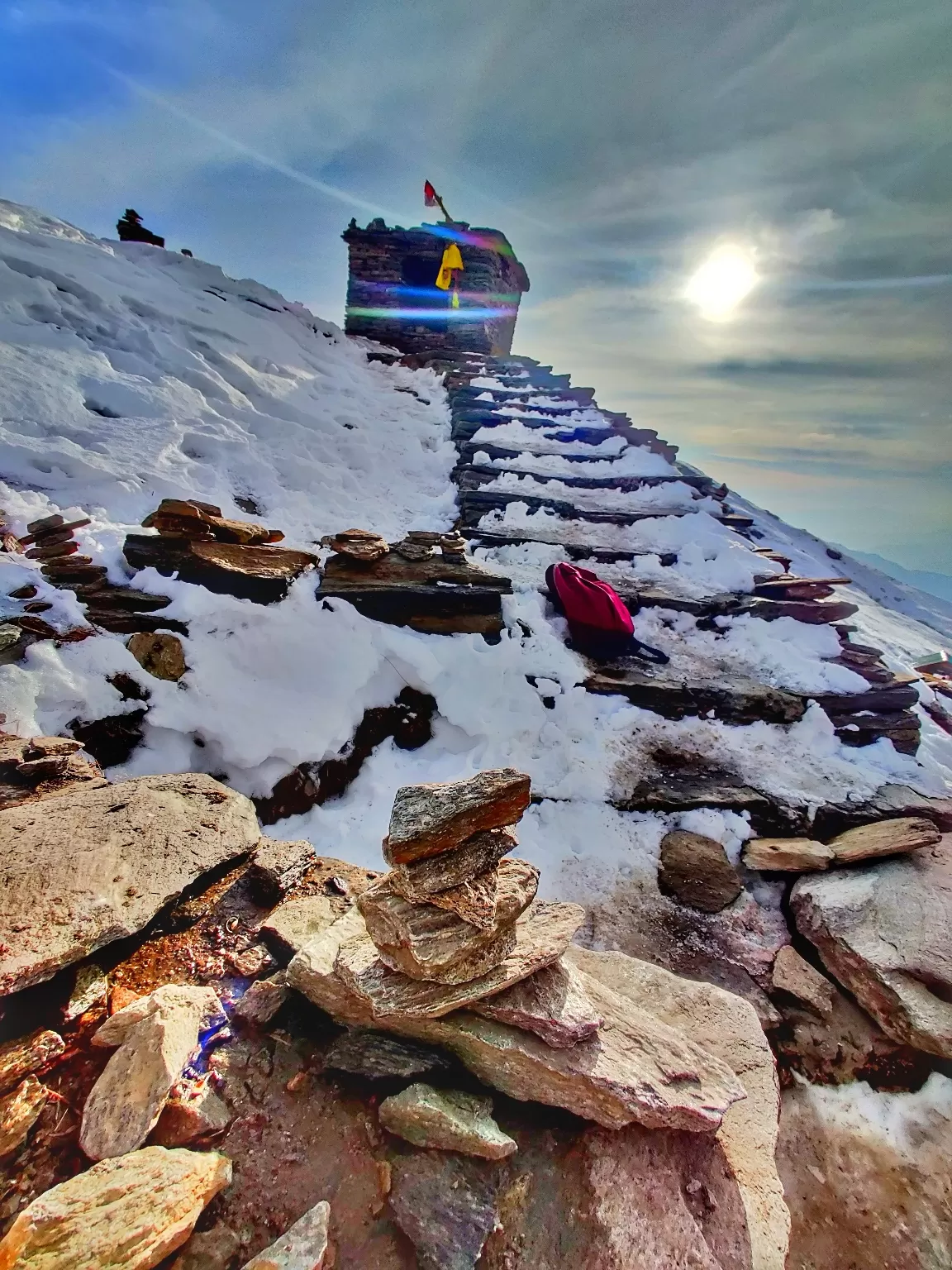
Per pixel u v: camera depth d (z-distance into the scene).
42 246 8.29
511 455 7.86
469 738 4.06
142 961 2.01
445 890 1.79
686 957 2.96
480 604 4.69
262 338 9.66
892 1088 2.52
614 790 3.79
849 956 2.84
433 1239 1.39
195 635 3.79
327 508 6.16
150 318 8.11
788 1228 1.62
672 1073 1.80
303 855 2.53
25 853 2.06
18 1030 1.67
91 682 3.31
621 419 9.20
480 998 1.80
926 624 8.88
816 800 3.79
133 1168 1.38
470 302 13.46
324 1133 1.60
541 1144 1.66
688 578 5.97
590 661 4.74
